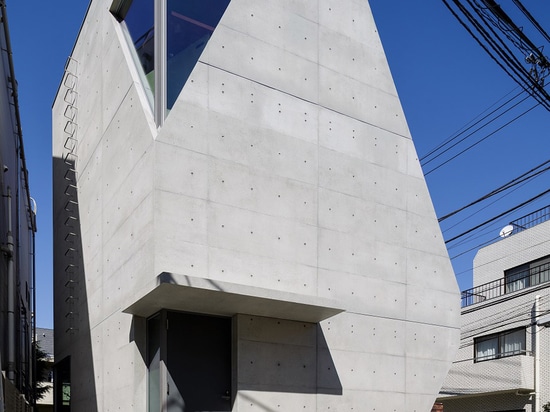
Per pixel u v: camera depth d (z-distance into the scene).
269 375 7.00
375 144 8.95
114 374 7.89
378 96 9.21
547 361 17.00
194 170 6.90
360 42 9.20
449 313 9.18
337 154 8.41
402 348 8.41
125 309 6.79
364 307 8.15
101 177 9.41
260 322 7.12
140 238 6.96
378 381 8.00
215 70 7.38
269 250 7.34
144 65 8.06
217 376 6.83
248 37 7.81
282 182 7.69
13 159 13.34
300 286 7.53
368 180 8.70
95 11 10.80
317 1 8.75
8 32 11.58
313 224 7.89
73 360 11.22
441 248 9.40
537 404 16.55
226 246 6.96
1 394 6.76
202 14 8.12
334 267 7.96
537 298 17.69
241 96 7.55
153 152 6.70
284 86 8.04
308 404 7.23
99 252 9.27
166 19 7.58
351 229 8.30
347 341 7.84
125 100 8.20
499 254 22.05
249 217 7.25
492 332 19.70
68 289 12.19
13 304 11.23
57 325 13.55
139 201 7.12
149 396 6.89
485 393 17.95
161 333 6.60
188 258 6.60
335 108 8.58
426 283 9.02
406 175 9.25
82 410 9.97
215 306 6.65
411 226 9.09
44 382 27.30
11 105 12.96
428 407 8.45
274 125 7.80
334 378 7.58
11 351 10.73
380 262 8.52
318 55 8.55
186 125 6.95
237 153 7.33
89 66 11.08
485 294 22.30
